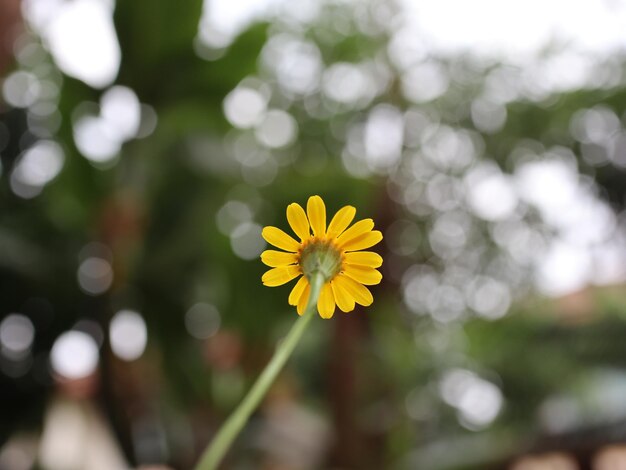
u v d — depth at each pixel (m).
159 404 0.71
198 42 0.70
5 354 0.70
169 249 0.70
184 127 0.72
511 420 1.47
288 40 1.56
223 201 0.74
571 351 1.38
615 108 1.88
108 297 0.68
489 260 1.83
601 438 1.08
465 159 1.85
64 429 0.65
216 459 0.18
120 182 0.69
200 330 0.78
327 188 0.92
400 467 1.10
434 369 1.59
